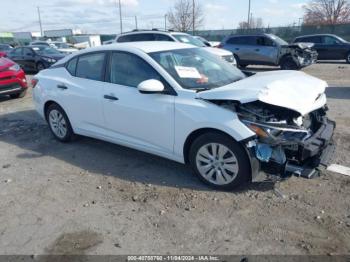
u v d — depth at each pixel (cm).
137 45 470
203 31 4044
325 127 403
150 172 448
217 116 363
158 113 411
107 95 467
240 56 1694
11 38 6353
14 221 352
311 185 391
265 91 349
